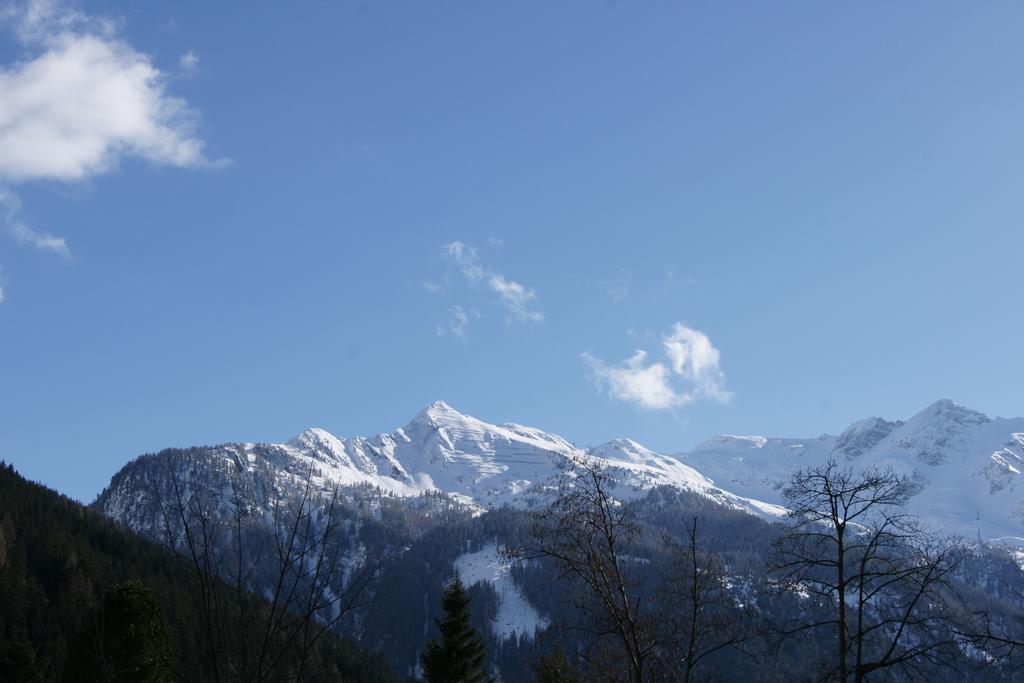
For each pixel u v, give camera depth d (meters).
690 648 26.81
